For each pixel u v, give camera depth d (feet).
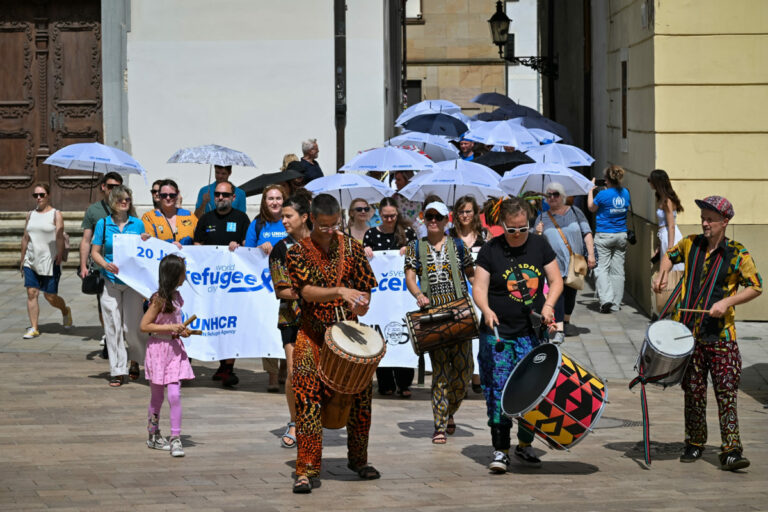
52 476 28.02
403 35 125.39
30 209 72.90
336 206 27.25
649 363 30.22
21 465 29.30
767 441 34.01
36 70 72.23
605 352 48.80
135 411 37.40
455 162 49.55
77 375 43.68
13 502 25.03
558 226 50.37
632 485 27.89
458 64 160.45
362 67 69.67
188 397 40.32
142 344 41.83
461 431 35.24
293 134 69.77
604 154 77.87
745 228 55.72
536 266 29.60
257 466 29.58
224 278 41.78
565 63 109.09
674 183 56.24
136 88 69.92
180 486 27.02
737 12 55.42
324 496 26.14
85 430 34.30
